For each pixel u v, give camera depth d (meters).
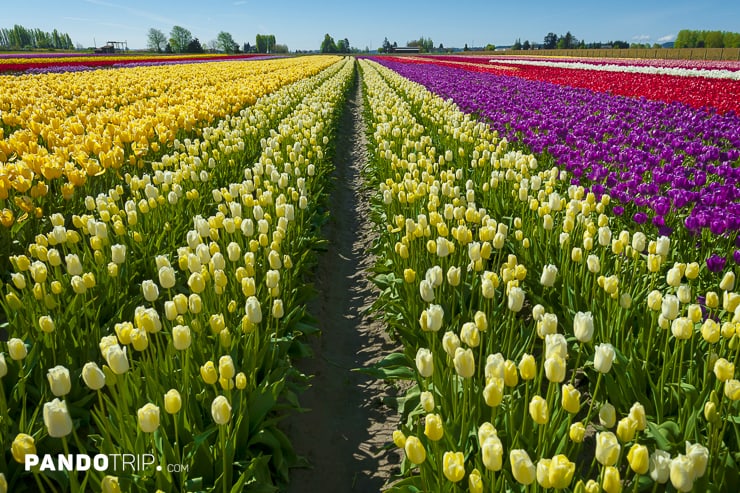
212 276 4.23
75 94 17.72
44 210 6.43
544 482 2.04
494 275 3.49
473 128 11.27
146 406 2.46
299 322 5.26
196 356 3.73
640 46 116.81
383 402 4.63
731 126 11.47
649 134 11.11
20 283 3.89
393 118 12.75
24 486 3.29
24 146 6.73
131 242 5.54
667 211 5.38
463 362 2.55
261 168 7.12
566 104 17.78
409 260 5.31
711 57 54.59
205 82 24.09
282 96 17.45
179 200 6.48
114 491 2.33
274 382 3.92
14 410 3.59
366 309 6.30
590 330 2.72
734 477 2.73
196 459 3.07
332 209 9.70
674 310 2.97
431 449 3.04
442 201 6.54
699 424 3.23
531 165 7.12
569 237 4.82
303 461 3.84
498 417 3.33
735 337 3.16
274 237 4.67
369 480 3.86
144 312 3.04
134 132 8.25
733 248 5.15
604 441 2.03
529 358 2.50
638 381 3.53
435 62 56.06
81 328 4.22
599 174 7.12
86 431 3.76
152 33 135.25
